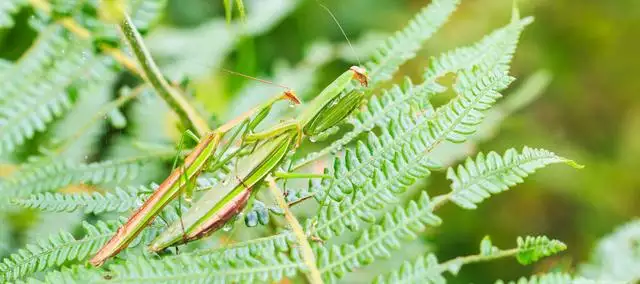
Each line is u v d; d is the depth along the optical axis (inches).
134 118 28.0
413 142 20.9
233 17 32.9
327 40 42.2
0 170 26.0
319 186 21.4
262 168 21.1
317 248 20.3
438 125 21.0
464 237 39.3
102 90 27.8
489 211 41.9
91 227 21.0
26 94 23.1
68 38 23.4
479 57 22.1
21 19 28.7
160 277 19.6
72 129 27.2
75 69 23.4
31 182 23.0
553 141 42.2
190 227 20.7
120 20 22.8
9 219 25.7
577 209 42.0
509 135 41.2
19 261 20.6
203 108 24.4
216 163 21.1
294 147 21.4
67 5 23.2
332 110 21.5
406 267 19.9
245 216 21.1
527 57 45.5
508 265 37.9
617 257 25.5
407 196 26.8
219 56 31.3
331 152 22.0
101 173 23.2
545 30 46.6
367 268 26.5
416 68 43.0
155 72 23.5
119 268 19.6
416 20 23.5
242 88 29.9
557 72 45.6
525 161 20.4
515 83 44.6
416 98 22.0
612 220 41.1
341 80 21.4
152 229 21.1
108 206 21.6
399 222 20.3
